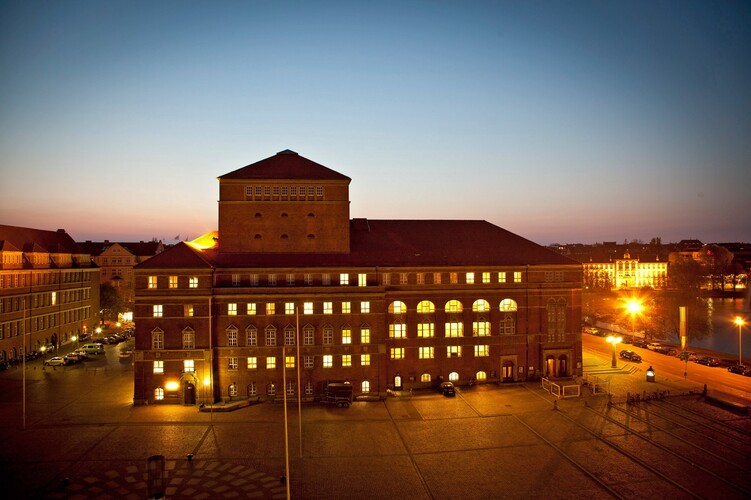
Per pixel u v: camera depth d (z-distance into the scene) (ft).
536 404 210.79
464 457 157.69
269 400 217.15
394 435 176.55
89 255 388.37
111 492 133.28
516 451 161.99
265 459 155.94
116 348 338.54
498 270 244.22
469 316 240.94
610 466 150.20
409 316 236.02
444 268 238.07
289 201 234.79
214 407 203.62
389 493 134.41
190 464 151.74
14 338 289.53
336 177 237.04
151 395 211.00
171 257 216.95
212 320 215.92
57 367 276.41
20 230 325.01
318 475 144.97
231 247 231.50
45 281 322.14
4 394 224.12
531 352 246.47
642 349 327.67
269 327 219.00
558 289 248.32
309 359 221.46
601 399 216.95
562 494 133.59
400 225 264.72
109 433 177.58
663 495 132.67
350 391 211.61
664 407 205.77
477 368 241.76
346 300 224.12
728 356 308.40
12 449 162.40
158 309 212.84
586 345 340.80
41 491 133.49
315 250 235.20
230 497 131.13
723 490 134.92
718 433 176.45
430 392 230.48
